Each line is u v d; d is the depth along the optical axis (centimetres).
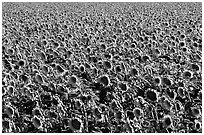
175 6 3052
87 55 1216
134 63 1092
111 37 1538
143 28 1809
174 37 1459
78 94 855
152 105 785
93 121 746
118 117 737
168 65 1102
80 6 3083
